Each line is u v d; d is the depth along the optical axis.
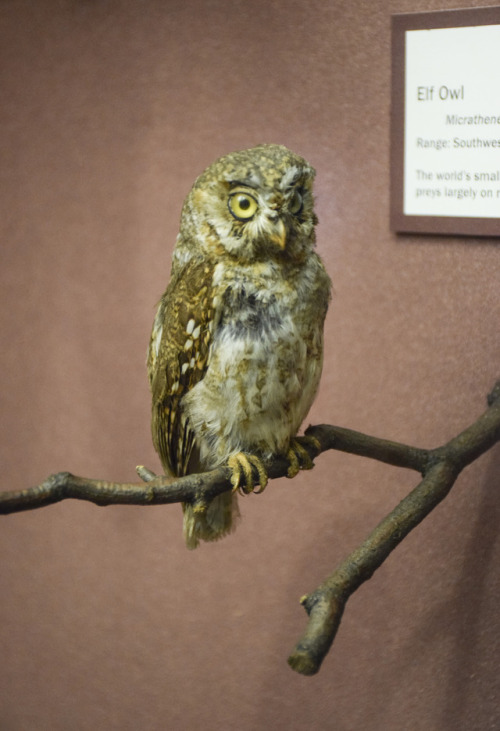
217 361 0.55
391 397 0.63
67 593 0.72
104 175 0.67
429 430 0.63
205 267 0.55
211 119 0.64
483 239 0.60
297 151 0.63
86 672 0.72
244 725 0.69
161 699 0.70
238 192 0.54
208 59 0.64
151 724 0.71
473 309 0.61
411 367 0.63
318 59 0.62
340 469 0.65
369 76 0.61
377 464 0.64
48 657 0.73
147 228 0.66
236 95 0.64
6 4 0.67
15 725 0.74
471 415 0.62
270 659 0.68
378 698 0.66
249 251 0.54
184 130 0.65
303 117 0.63
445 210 0.60
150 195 0.66
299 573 0.67
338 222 0.63
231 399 0.56
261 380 0.55
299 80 0.62
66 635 0.72
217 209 0.54
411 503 0.57
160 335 0.58
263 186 0.53
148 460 0.68
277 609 0.67
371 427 0.64
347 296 0.63
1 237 0.69
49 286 0.69
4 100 0.68
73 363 0.69
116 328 0.68
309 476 0.66
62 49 0.67
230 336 0.55
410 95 0.60
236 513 0.61
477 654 0.63
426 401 0.63
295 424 0.57
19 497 0.49
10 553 0.73
